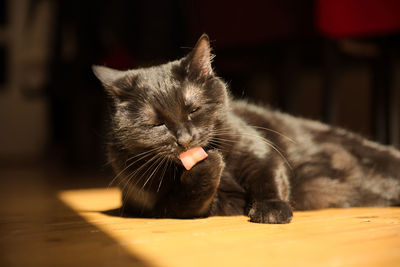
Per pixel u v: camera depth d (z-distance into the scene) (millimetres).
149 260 422
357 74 1674
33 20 1795
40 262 425
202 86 601
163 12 1249
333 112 908
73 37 1446
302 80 1761
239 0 930
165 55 1254
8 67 1998
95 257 433
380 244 449
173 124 579
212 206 594
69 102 1617
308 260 415
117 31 1356
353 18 853
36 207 691
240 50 996
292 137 673
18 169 1458
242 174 595
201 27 997
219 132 600
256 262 413
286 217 539
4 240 486
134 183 598
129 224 548
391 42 963
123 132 594
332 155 675
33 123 2043
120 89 600
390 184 670
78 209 669
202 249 444
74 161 1520
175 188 577
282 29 882
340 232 489
